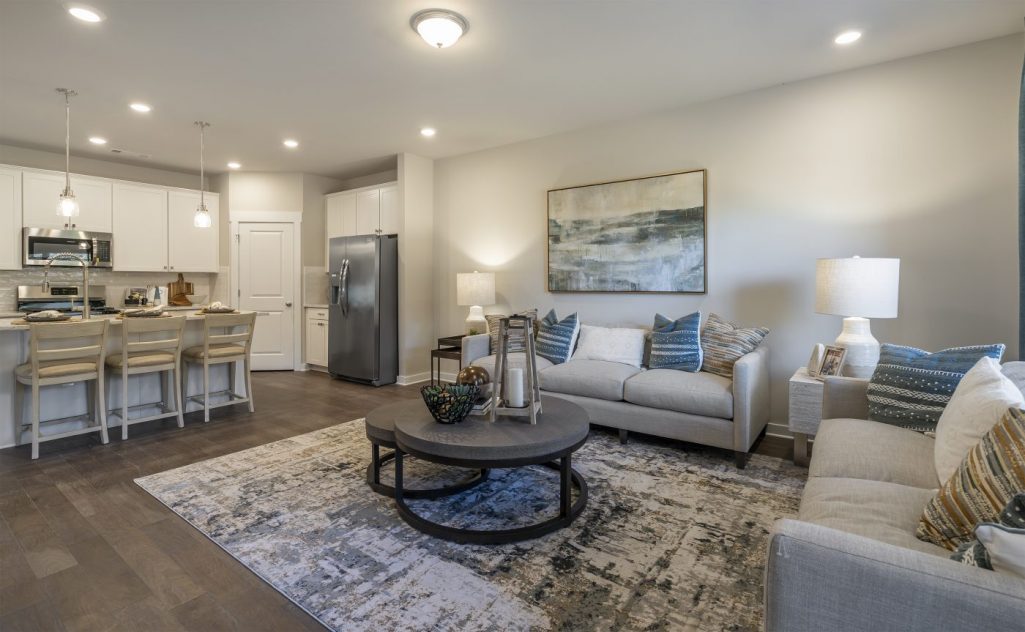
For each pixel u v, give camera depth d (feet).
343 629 5.23
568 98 12.46
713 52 10.06
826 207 11.25
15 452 10.62
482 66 10.66
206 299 21.02
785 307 11.78
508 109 13.25
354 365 18.33
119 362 11.66
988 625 2.71
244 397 14.67
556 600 5.68
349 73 10.98
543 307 15.84
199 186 20.86
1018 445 3.76
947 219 10.04
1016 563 2.81
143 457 10.34
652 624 5.29
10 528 7.36
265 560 6.51
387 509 7.97
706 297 12.84
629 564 6.42
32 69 10.68
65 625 5.30
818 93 11.27
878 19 8.82
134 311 13.17
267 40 9.48
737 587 5.92
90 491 8.64
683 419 10.36
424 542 6.97
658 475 9.42
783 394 11.89
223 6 8.30
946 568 2.89
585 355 13.17
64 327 10.47
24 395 11.27
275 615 5.46
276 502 8.22
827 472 5.83
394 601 5.68
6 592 5.83
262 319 20.74
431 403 7.72
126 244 18.15
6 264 15.75
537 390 8.25
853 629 3.05
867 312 9.13
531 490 8.75
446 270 18.47
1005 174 9.53
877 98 10.66
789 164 11.65
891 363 7.44
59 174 16.72
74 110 13.20
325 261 21.50
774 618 3.27
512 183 16.47
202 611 5.52
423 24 8.61
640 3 8.29
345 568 6.33
